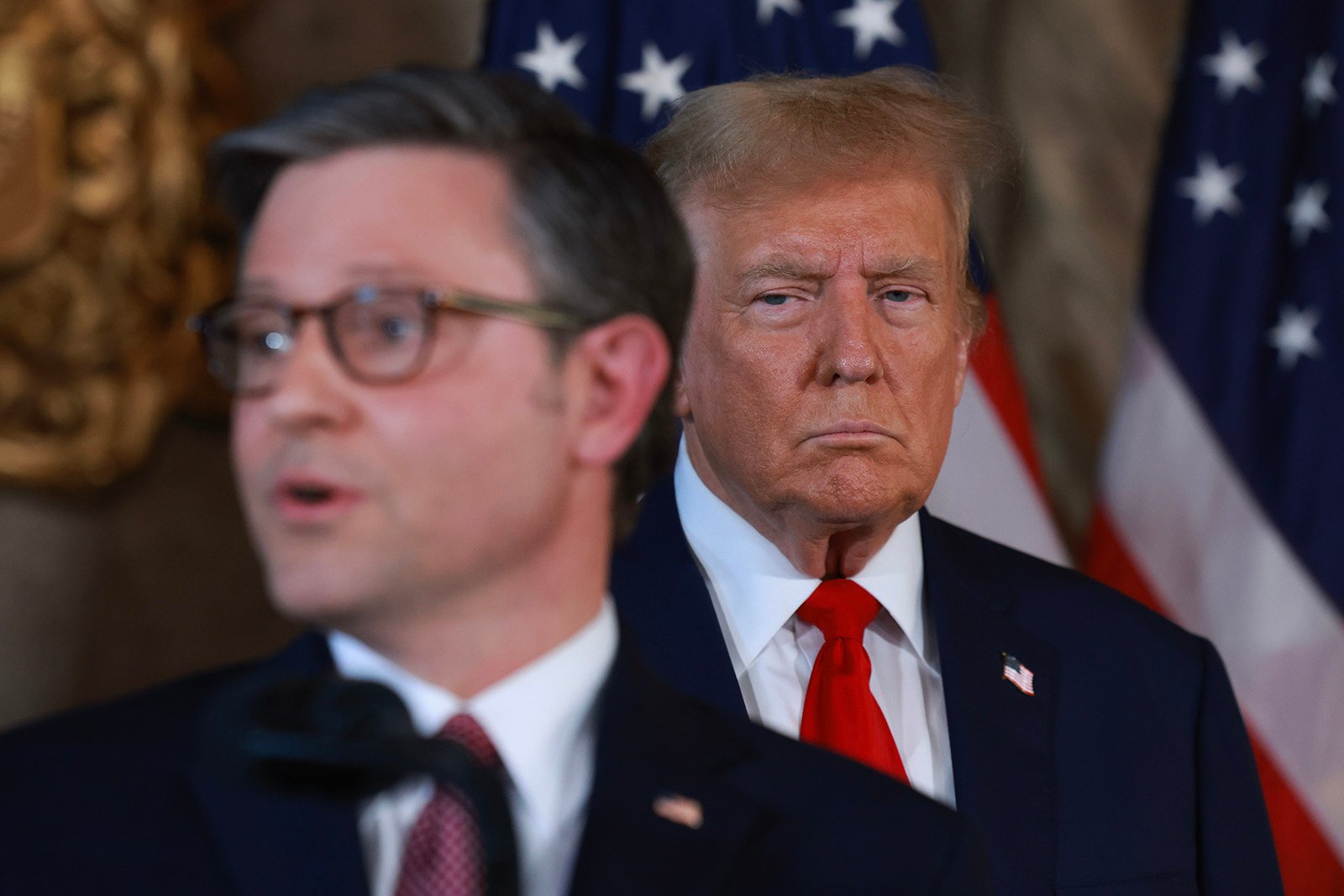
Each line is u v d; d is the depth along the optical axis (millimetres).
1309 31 14312
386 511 3408
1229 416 13711
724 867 3963
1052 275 14539
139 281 12867
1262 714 13281
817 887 4129
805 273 6059
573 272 3691
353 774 2834
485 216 3611
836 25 12766
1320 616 13344
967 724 6242
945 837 4352
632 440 3840
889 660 6438
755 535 6363
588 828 3789
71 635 12914
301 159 3660
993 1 14750
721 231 6172
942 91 6738
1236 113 14273
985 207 14477
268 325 3510
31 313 12578
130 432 12875
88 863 3641
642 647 6137
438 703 3617
